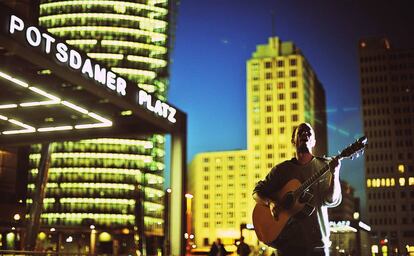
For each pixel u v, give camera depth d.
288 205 5.90
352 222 46.62
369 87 195.88
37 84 26.34
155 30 152.50
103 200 141.88
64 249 128.38
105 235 134.88
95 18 149.88
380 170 189.12
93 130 32.59
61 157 143.75
